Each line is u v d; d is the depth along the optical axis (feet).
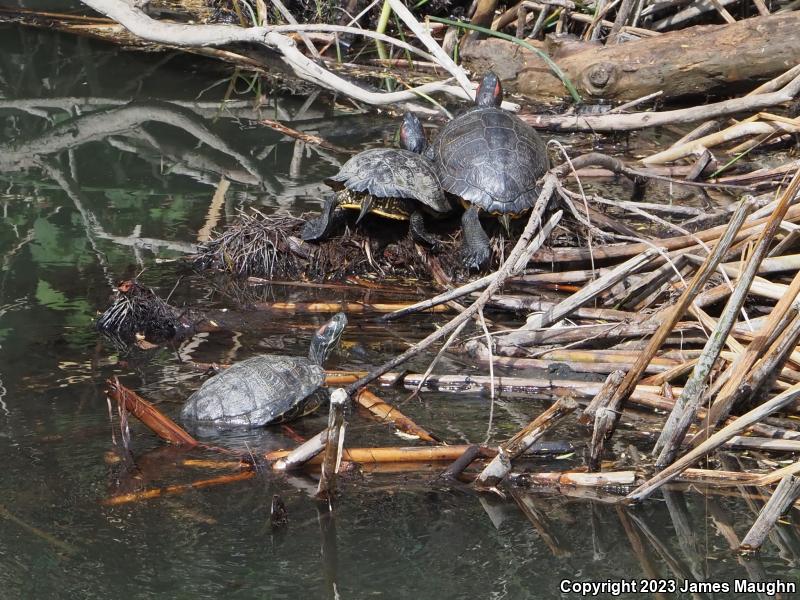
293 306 22.36
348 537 13.55
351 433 16.52
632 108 36.35
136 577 12.49
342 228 25.44
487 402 18.11
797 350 17.80
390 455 15.49
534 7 40.60
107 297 22.45
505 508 14.43
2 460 15.11
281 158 32.68
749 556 13.34
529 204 23.71
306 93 40.34
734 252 20.85
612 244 23.75
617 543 13.60
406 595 12.34
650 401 17.78
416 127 27.35
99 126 35.68
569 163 23.63
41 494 14.25
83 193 29.37
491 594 12.34
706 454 14.89
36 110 37.11
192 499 14.32
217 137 34.78
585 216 24.20
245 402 16.75
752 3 39.09
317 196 29.07
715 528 14.02
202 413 16.74
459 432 16.74
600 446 15.01
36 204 28.32
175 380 18.44
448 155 24.91
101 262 24.50
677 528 14.01
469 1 44.55
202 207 28.32
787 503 13.19
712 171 29.63
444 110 33.73
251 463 15.29
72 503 14.06
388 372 19.02
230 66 43.14
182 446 15.78
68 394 17.62
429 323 21.84
